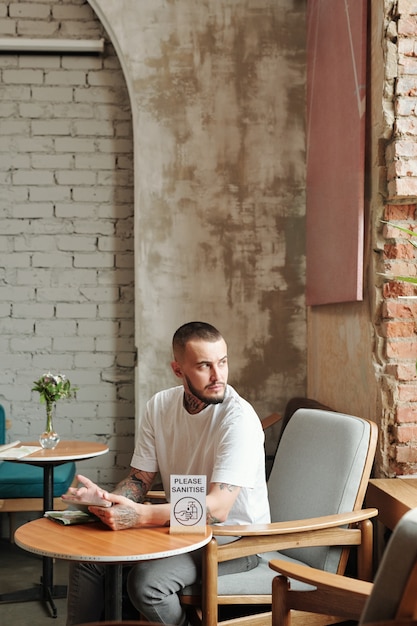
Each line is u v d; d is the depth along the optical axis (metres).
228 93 4.37
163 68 4.35
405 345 3.04
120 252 4.87
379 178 3.06
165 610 2.31
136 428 4.37
